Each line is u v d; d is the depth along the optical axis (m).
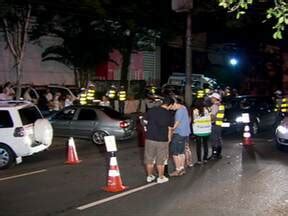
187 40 22.80
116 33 28.14
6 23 23.81
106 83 30.16
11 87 21.61
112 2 27.05
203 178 10.26
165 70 38.50
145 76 35.84
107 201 8.29
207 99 13.09
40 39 27.78
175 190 9.09
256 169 11.37
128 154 14.01
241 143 16.38
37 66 27.78
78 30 27.64
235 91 30.73
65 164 12.38
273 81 47.72
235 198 8.45
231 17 32.75
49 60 28.44
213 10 29.67
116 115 16.69
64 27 27.17
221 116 12.83
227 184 9.65
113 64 32.12
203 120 11.93
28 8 23.58
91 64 28.70
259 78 46.72
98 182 9.95
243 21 32.75
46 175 10.82
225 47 44.69
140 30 28.94
